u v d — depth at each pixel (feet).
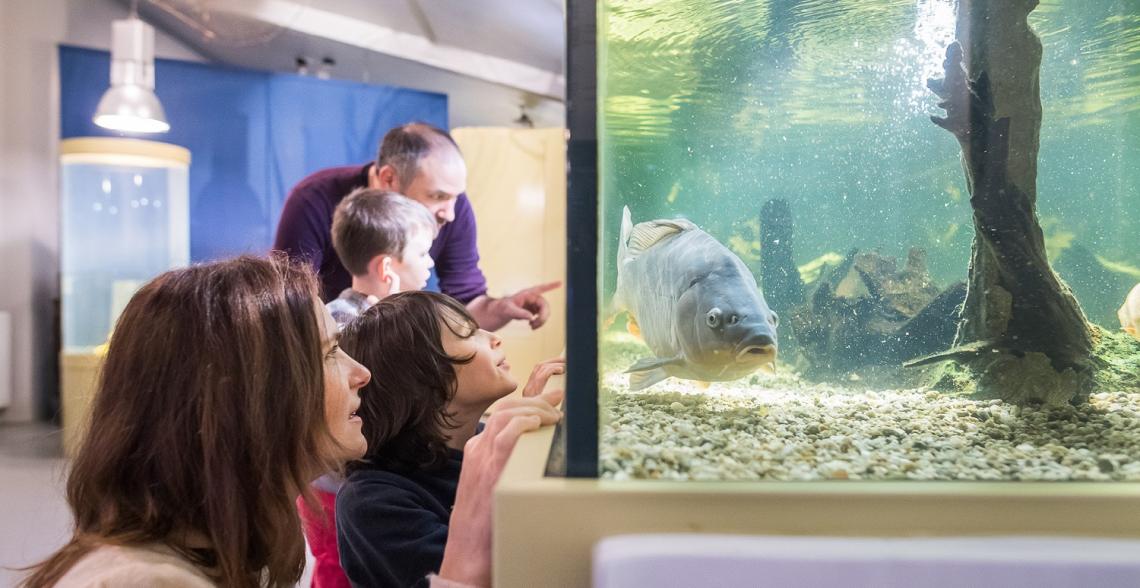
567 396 2.02
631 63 2.63
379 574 3.27
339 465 3.09
